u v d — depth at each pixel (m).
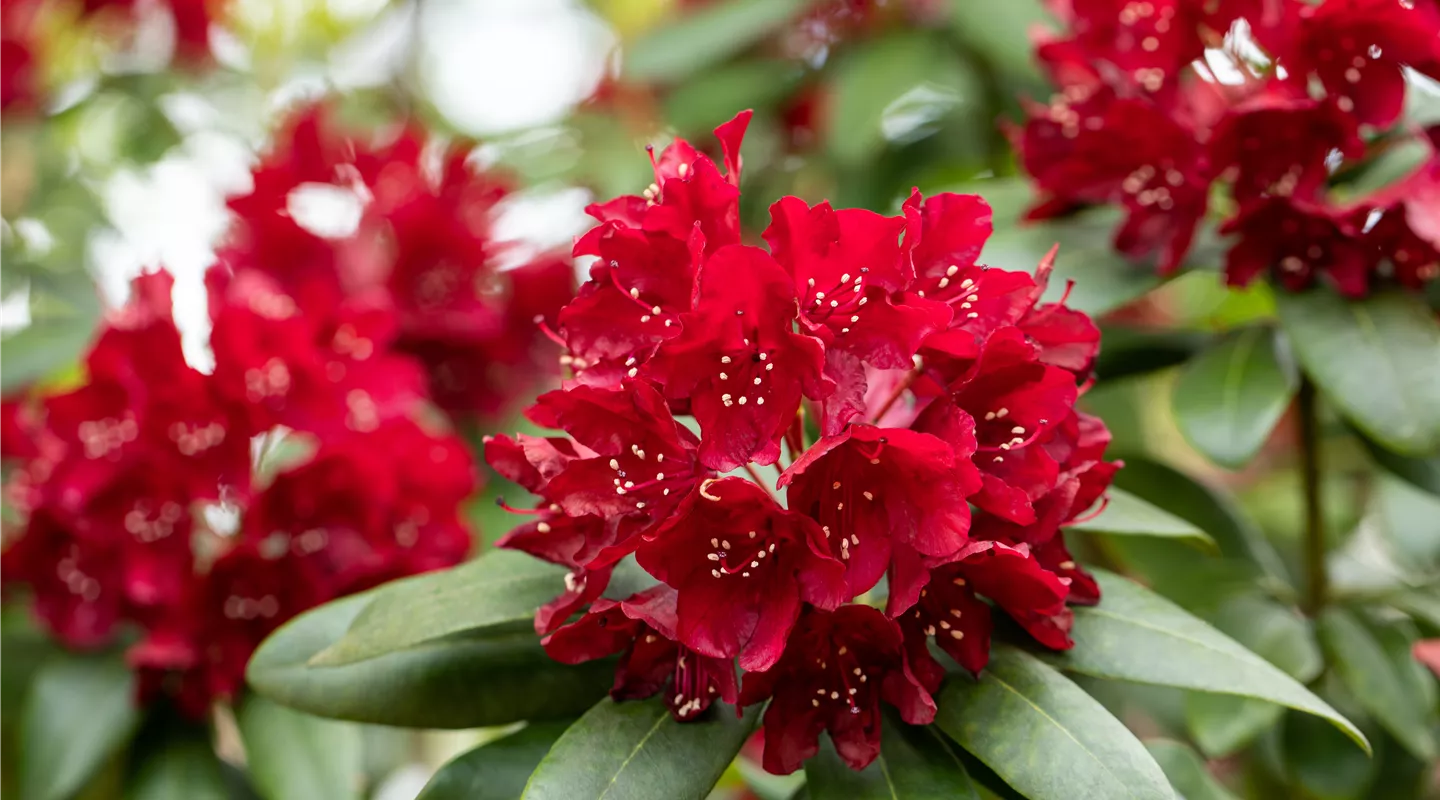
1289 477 1.38
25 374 1.04
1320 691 0.98
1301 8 0.87
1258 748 1.01
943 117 1.29
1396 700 0.93
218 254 1.07
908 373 0.78
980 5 1.13
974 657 0.78
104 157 1.53
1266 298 1.04
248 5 1.53
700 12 1.28
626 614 0.76
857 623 0.76
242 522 0.96
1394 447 0.86
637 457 0.77
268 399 0.95
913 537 0.76
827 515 0.76
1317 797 0.96
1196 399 0.91
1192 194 0.89
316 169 1.10
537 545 0.79
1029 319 0.79
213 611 0.95
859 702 0.78
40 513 0.97
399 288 1.12
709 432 0.75
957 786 0.77
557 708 0.83
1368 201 0.87
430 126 1.49
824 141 1.30
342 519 0.96
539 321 0.78
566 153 1.37
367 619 0.80
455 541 0.97
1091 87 0.94
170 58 1.49
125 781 0.96
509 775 0.83
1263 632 0.95
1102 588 0.81
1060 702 0.77
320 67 1.55
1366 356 0.88
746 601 0.76
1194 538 0.84
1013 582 0.77
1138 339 0.97
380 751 1.22
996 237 0.95
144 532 0.96
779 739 0.77
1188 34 0.90
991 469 0.78
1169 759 0.93
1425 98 0.95
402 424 0.97
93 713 0.96
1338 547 1.24
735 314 0.75
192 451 0.95
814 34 1.31
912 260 0.77
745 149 1.35
